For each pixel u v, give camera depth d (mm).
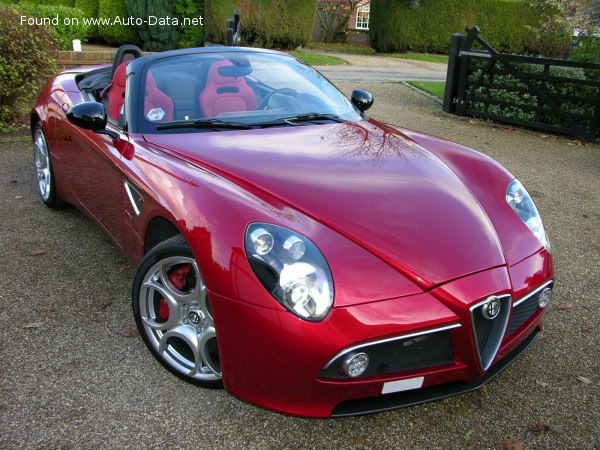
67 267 3604
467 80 9836
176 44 17203
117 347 2797
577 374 2734
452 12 21531
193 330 2420
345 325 1974
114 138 3090
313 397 2066
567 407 2500
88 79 4355
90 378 2559
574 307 3379
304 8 18328
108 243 3975
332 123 3289
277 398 2098
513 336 2377
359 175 2576
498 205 2648
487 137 8406
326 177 2514
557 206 5309
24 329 2916
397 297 2043
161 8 16516
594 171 6680
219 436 2254
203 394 2482
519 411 2469
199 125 3066
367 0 25328
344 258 2092
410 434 2318
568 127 8672
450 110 10148
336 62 17078
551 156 7375
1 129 6969
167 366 2527
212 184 2359
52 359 2682
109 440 2201
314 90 3609
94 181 3371
